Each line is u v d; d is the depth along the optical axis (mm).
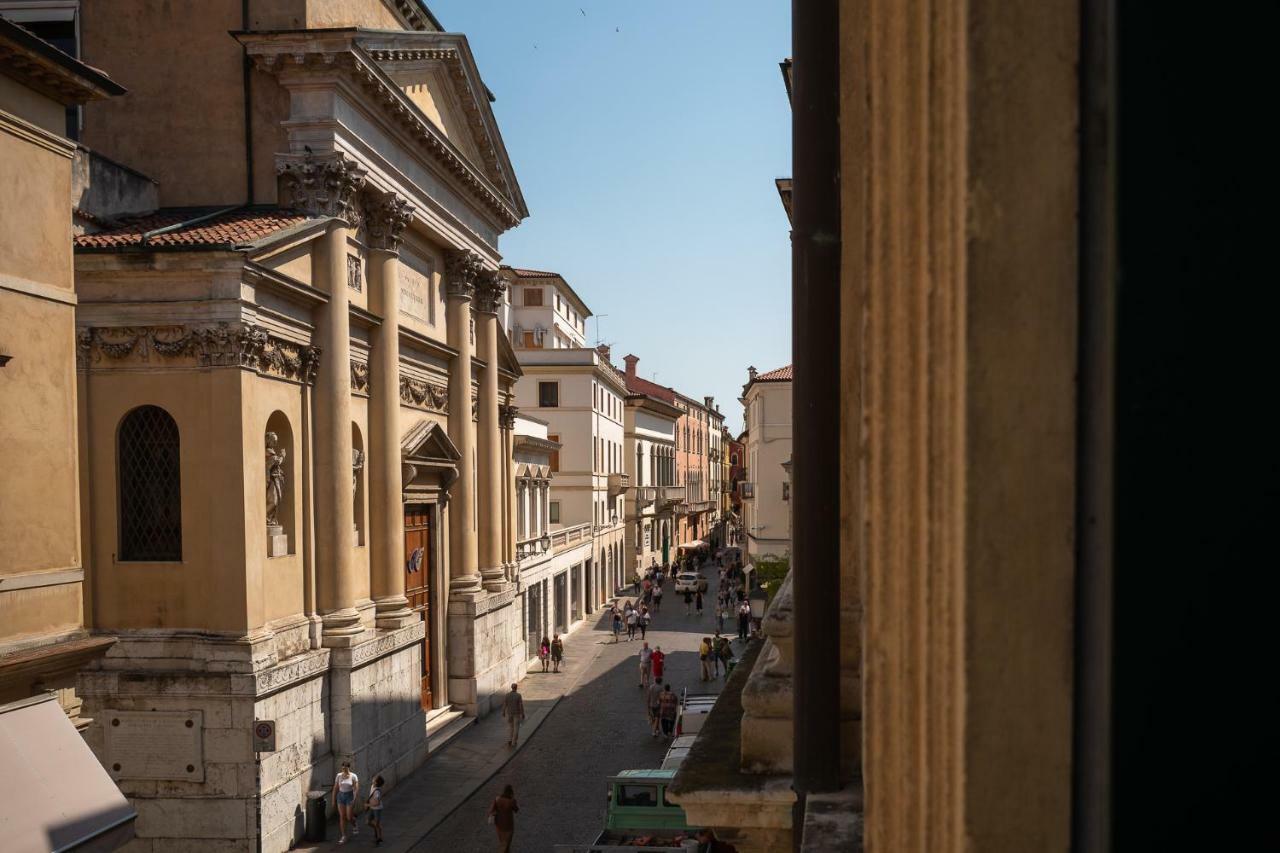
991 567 1585
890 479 1876
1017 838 1578
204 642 19422
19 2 24656
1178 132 1306
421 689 27328
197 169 24500
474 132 32906
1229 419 1301
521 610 40156
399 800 23984
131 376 19906
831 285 3527
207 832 19172
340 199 23391
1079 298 1538
